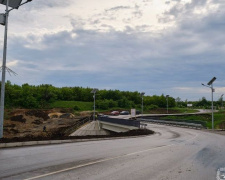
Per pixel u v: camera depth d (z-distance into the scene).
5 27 18.88
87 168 9.42
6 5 18.94
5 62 18.67
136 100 160.75
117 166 9.98
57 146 16.44
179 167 10.25
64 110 106.62
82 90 159.75
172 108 148.62
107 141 21.31
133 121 40.84
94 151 14.20
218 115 89.56
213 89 48.84
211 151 15.52
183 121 55.31
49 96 135.38
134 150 15.01
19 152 13.22
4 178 7.68
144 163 10.84
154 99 157.50
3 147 15.28
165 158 12.38
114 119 49.75
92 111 116.88
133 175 8.53
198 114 94.44
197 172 9.43
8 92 120.19
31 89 136.12
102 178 7.95
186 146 18.00
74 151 14.05
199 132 37.66
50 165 9.83
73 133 50.22
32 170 8.86
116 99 159.50
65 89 156.12
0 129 18.25
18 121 79.38
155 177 8.38
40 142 17.69
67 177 7.95
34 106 119.25
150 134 32.12
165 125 58.00
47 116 90.94
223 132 39.97
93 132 53.09
